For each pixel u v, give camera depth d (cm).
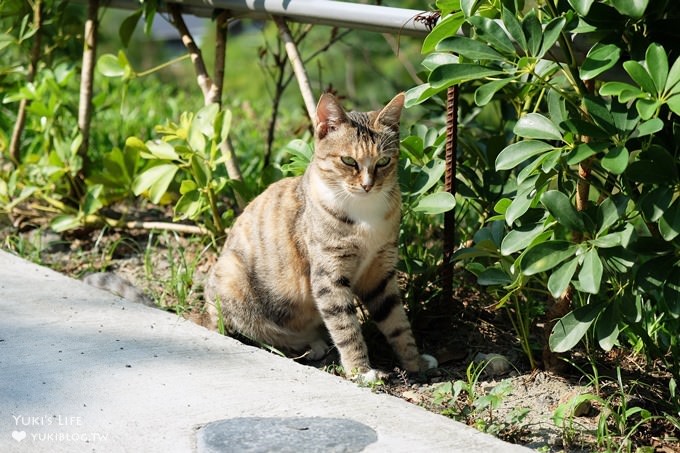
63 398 163
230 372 171
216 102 214
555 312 175
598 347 182
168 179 204
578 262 161
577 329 164
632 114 159
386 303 184
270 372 171
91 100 226
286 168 197
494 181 195
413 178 191
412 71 264
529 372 179
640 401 170
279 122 280
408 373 180
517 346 186
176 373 170
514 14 166
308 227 184
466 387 168
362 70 371
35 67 232
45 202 230
